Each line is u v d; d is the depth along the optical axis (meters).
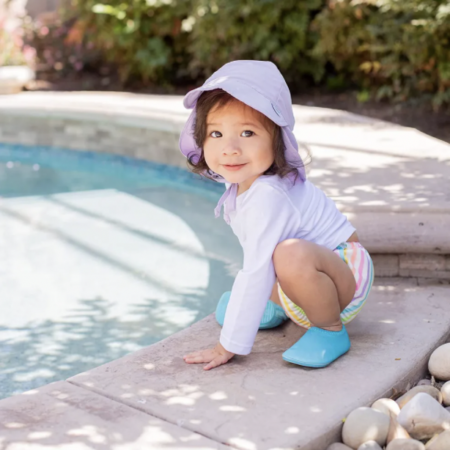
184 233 4.11
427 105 6.68
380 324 2.39
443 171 3.56
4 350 2.71
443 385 2.07
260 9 7.06
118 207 4.75
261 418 1.82
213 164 2.13
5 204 4.89
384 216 2.82
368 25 6.37
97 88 8.68
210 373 2.08
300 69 7.66
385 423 1.80
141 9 7.82
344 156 4.02
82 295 3.23
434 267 2.83
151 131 5.70
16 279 3.45
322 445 1.76
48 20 9.38
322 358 2.09
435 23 5.75
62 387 2.01
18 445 1.70
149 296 3.19
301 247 2.03
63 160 6.46
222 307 2.46
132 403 1.90
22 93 7.40
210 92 2.08
